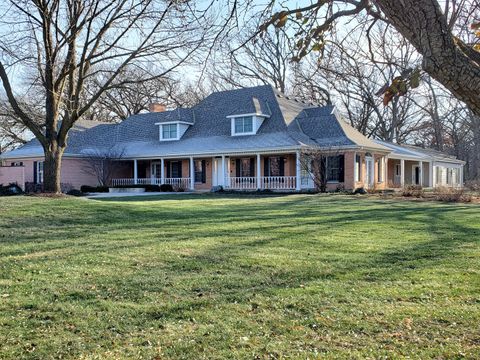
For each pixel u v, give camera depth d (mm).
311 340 4359
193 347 4227
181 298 5664
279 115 29938
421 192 23734
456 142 44438
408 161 37562
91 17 16969
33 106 24312
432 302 5457
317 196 22812
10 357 4039
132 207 14438
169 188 31188
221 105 33531
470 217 13555
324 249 8555
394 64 3961
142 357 4031
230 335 4500
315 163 26047
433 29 2459
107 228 10906
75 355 4086
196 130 33219
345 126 30125
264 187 28812
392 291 5891
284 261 7523
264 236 9891
